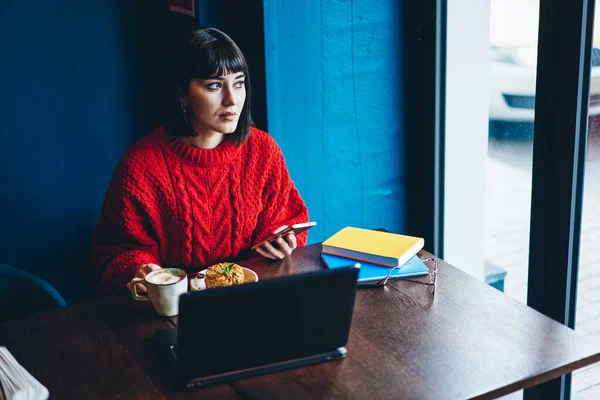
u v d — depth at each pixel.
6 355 1.21
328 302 1.14
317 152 2.30
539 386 1.96
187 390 1.14
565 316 1.89
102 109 2.34
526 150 2.27
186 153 1.76
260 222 1.94
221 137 1.82
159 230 1.80
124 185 1.74
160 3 2.25
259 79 2.17
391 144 2.42
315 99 2.24
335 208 2.39
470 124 2.38
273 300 1.10
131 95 2.39
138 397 1.12
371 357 1.21
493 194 2.45
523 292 2.48
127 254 1.70
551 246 1.88
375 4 2.25
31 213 2.30
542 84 1.79
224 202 1.83
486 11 2.26
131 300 1.50
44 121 2.25
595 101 1.81
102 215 1.81
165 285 1.37
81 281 2.44
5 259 2.29
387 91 2.36
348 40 2.24
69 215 2.37
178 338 1.08
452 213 2.48
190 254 1.84
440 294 1.46
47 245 2.35
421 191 2.47
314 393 1.11
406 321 1.34
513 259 2.48
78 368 1.22
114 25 2.30
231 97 1.67
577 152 1.76
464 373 1.15
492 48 2.25
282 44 2.13
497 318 1.34
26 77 2.19
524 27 2.10
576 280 1.89
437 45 2.25
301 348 1.18
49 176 2.30
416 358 1.21
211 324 1.08
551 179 1.83
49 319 1.42
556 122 1.78
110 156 2.40
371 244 1.64
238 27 2.23
